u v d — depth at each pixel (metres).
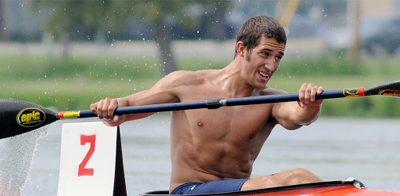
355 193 19.50
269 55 21.00
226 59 63.19
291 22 74.25
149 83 57.75
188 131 21.83
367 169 33.34
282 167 33.84
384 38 83.38
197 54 62.97
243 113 21.62
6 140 24.00
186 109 21.03
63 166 22.11
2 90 57.34
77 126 22.06
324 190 19.72
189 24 62.59
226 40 65.06
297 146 39.59
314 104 20.41
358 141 41.25
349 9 76.44
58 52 64.56
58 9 65.25
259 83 21.25
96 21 63.22
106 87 56.34
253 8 70.06
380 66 72.50
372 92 20.45
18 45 68.94
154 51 61.97
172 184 22.09
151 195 20.77
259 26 21.02
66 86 56.72
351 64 70.38
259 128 21.73
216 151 21.62
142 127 46.00
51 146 37.97
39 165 33.19
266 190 19.94
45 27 66.44
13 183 24.00
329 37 75.06
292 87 60.00
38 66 62.91
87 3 63.34
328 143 40.59
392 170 33.09
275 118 21.73
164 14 61.72
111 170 21.69
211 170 21.72
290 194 19.73
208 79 21.98
